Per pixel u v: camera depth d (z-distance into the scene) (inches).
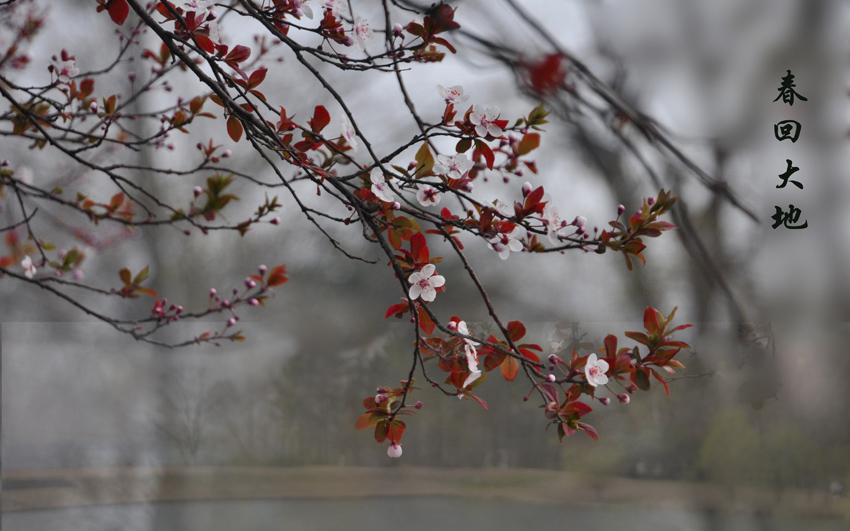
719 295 188.7
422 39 57.2
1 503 277.3
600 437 253.9
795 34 173.3
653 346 56.0
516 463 277.4
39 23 93.7
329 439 326.6
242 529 258.8
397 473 296.7
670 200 54.2
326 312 363.9
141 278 86.8
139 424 318.7
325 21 54.9
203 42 52.2
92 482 291.4
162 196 300.2
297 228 360.2
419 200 56.1
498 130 54.1
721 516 212.1
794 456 197.2
